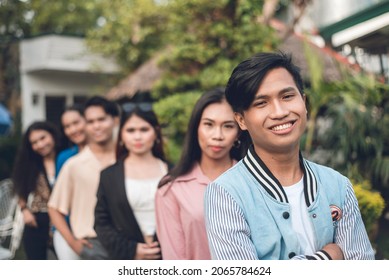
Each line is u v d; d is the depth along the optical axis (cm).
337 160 511
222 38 644
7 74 1278
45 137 397
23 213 384
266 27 654
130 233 267
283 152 149
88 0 1468
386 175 468
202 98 229
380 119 507
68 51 1257
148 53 1203
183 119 619
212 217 151
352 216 155
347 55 628
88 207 312
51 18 1480
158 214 235
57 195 315
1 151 1144
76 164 317
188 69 682
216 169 233
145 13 1167
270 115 144
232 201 149
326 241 150
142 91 909
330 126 545
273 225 147
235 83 149
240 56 639
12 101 1275
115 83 1317
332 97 534
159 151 295
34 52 1245
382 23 579
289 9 929
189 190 228
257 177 151
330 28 662
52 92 1324
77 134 404
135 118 279
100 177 277
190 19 673
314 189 152
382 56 581
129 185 270
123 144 286
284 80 145
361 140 488
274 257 146
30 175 390
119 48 1239
